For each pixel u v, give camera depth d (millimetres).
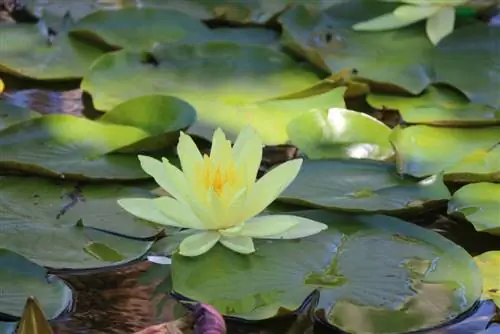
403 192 2381
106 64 2570
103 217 2350
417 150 2441
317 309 2266
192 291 2281
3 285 2275
